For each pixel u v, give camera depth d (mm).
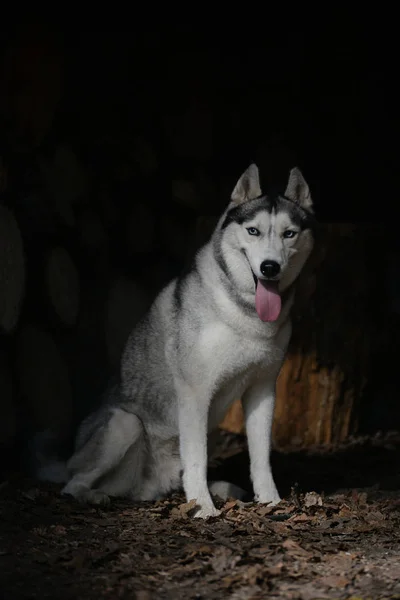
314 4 11602
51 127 8141
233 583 4820
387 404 11250
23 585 4762
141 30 9516
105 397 7574
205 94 10188
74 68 8500
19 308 7434
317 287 9305
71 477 7129
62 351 8219
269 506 6641
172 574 4980
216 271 6555
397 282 13422
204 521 6215
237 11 10617
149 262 9547
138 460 7125
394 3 12484
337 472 8312
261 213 6359
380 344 10648
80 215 8516
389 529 5996
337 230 9328
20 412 7652
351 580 4867
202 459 6656
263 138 11078
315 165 12258
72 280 8125
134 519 6254
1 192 7359
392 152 13555
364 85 12992
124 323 8828
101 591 4699
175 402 6957
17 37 7805
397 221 13836
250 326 6473
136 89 9555
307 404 9445
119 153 9102
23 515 6070
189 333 6617
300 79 11758
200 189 9961
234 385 6824
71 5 8523
